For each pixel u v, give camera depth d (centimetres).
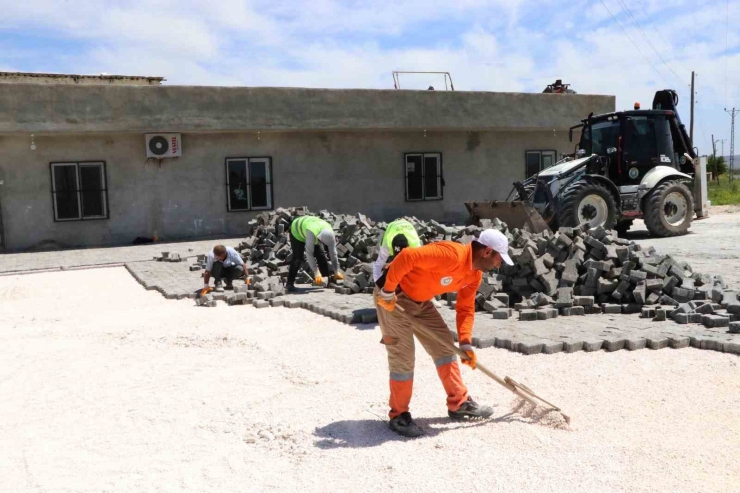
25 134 1756
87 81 2383
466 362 458
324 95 2012
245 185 2042
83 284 1226
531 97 2264
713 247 1355
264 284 996
